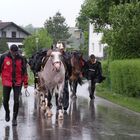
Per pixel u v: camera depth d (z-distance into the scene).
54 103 20.02
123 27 24.58
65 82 17.06
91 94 22.52
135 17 24.36
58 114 15.93
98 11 29.27
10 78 13.74
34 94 24.47
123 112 17.31
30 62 22.72
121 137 12.27
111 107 18.95
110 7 26.38
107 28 27.78
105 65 29.34
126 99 21.48
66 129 13.49
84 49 78.62
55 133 12.84
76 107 18.95
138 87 21.27
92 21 30.59
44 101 17.64
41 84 17.19
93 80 22.48
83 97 23.50
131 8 24.38
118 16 24.67
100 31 30.41
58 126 14.02
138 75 21.06
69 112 17.31
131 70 21.88
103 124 14.42
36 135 12.56
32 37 70.75
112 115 16.47
